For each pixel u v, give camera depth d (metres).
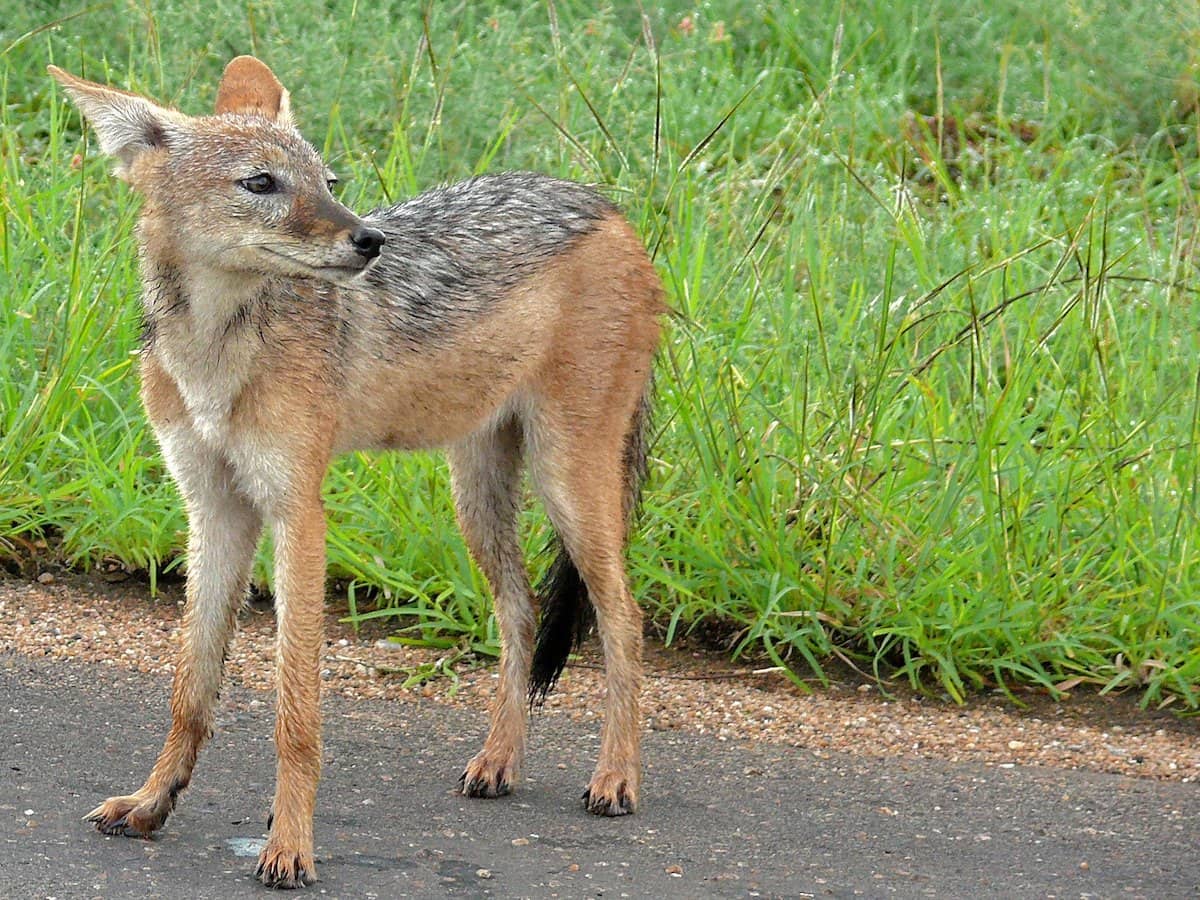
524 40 15.33
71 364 11.69
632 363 9.41
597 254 9.32
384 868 7.56
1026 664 10.62
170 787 7.84
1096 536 11.02
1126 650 10.45
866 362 11.85
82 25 15.87
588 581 9.09
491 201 9.30
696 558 11.01
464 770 8.80
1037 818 8.56
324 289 8.16
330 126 13.74
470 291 8.88
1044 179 15.80
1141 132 16.69
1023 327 12.05
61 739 8.82
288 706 7.55
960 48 17.47
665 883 7.57
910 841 8.22
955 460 11.20
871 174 14.70
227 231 7.68
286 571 7.82
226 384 7.82
